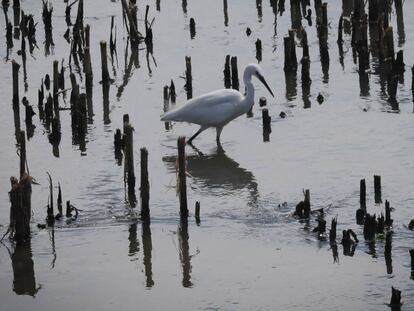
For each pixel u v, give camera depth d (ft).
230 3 105.09
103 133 67.92
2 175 59.52
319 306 41.04
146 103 74.79
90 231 50.44
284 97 74.74
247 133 66.59
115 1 107.55
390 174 56.54
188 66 75.46
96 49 90.99
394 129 65.31
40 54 90.02
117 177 58.59
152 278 44.91
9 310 42.29
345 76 79.41
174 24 98.22
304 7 101.50
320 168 58.49
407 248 45.96
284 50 82.33
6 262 47.14
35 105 75.36
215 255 46.98
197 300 42.37
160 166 60.34
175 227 50.65
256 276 44.37
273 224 50.26
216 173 58.90
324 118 68.80
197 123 63.67
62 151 64.34
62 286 44.50
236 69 76.38
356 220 49.75
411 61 81.25
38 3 107.34
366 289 42.27
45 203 54.60
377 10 91.15
